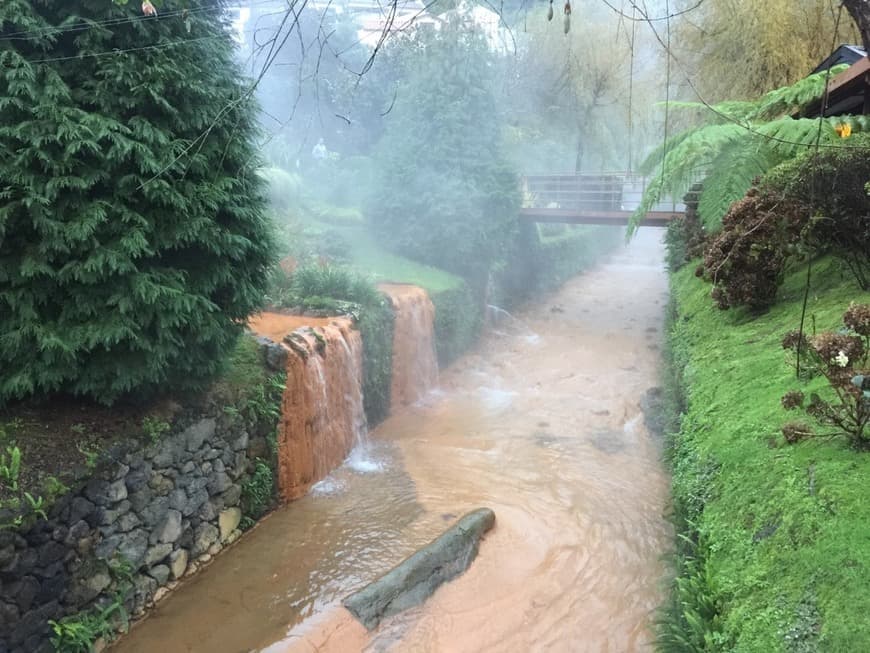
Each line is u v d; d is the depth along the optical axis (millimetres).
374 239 13227
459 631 4660
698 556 3357
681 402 5840
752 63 10250
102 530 4301
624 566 5473
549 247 18016
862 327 3141
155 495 4750
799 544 2619
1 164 3820
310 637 4375
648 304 16547
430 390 10312
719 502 3398
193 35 4629
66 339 4117
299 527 5961
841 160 4906
